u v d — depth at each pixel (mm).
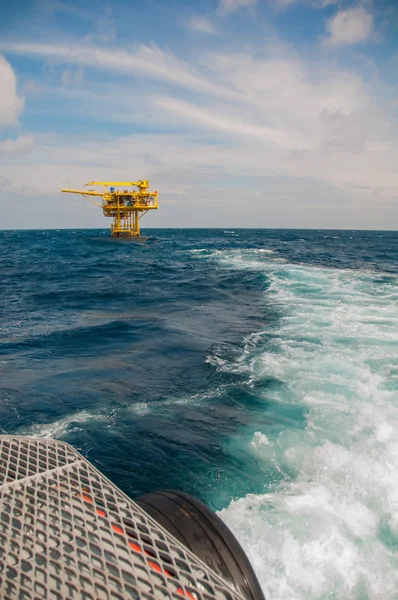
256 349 11242
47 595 2066
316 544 4230
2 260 44688
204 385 8969
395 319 13852
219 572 2623
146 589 2166
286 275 25359
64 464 3266
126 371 10070
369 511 4719
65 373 10055
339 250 51656
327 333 12312
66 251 58531
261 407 7727
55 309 18375
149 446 6578
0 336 13641
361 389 8133
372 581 3834
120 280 27609
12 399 8508
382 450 5875
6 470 3123
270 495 5129
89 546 2408
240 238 91562
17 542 2402
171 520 2900
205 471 5844
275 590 3758
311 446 6188
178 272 31016
